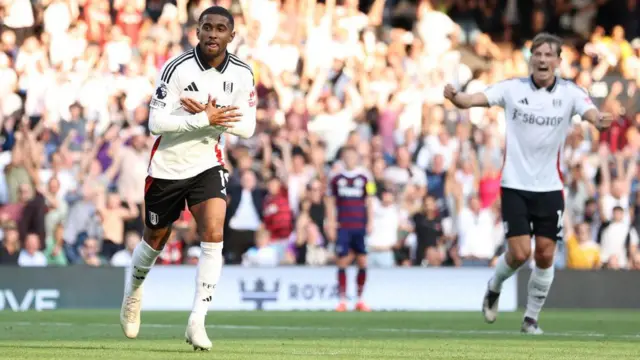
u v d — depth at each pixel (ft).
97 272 88.63
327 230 100.42
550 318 80.59
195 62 42.68
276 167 106.01
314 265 94.32
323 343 48.78
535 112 58.34
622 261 105.81
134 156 99.40
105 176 99.91
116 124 103.60
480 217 105.91
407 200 105.50
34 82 108.06
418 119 118.93
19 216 94.84
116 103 109.40
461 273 96.17
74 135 104.06
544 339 54.70
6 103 105.91
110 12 120.78
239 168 99.86
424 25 128.67
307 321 72.38
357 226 93.35
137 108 104.99
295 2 124.88
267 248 98.37
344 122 115.24
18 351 41.52
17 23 115.75
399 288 95.04
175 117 41.73
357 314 83.61
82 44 113.80
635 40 141.28
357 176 93.61
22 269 86.94
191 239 96.68
